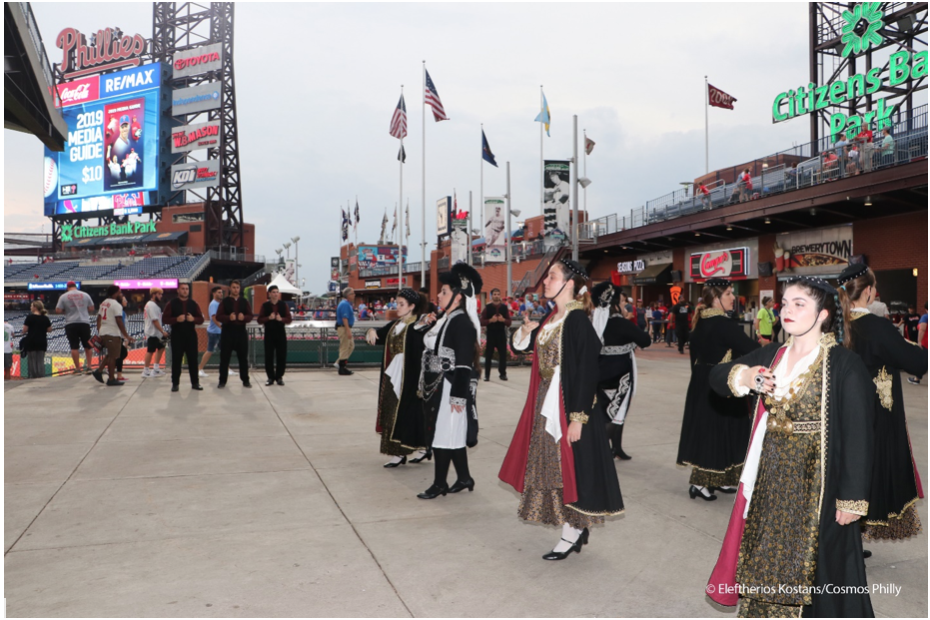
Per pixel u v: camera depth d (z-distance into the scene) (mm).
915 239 18766
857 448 2385
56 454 6199
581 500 3549
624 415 6145
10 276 70562
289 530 4188
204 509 4586
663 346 22969
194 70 66688
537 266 36812
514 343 4145
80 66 70125
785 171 21312
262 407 9109
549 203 29188
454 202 52438
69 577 3412
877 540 4066
